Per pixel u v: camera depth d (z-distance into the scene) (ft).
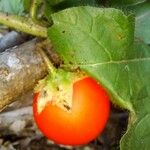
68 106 0.65
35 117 0.68
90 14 0.62
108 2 0.76
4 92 0.69
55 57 0.69
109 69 0.63
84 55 0.62
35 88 0.68
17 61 0.70
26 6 0.75
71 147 1.19
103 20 0.62
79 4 0.76
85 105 0.65
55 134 0.66
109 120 1.20
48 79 0.67
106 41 0.63
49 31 0.62
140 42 0.69
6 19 0.70
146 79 0.67
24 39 0.87
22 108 1.19
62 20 0.62
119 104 0.64
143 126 0.67
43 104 0.66
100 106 0.66
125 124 1.19
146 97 0.67
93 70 0.62
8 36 0.87
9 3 0.85
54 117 0.65
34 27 0.70
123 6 0.76
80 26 0.62
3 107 0.71
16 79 0.70
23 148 1.18
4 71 0.69
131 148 0.66
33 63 0.70
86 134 0.66
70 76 0.66
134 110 0.64
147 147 0.67
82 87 0.65
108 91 0.63
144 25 0.79
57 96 0.65
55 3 0.74
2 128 1.19
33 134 1.20
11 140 1.19
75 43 0.62
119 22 0.63
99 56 0.62
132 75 0.66
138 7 0.80
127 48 0.65
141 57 0.68
